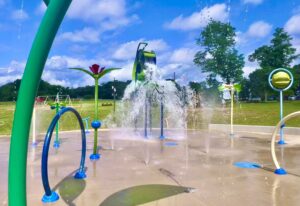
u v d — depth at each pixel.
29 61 1.90
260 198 4.00
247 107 28.11
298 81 45.41
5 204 3.80
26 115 1.94
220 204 3.77
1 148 8.70
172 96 16.38
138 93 13.38
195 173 5.44
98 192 4.27
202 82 32.03
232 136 11.61
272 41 48.56
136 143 9.60
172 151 7.97
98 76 6.75
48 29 1.87
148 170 5.67
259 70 48.09
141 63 12.69
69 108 4.51
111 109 23.22
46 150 3.91
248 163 6.34
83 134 5.27
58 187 4.52
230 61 40.09
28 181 4.85
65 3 1.86
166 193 4.23
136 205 3.75
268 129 12.53
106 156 7.16
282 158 6.89
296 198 4.01
